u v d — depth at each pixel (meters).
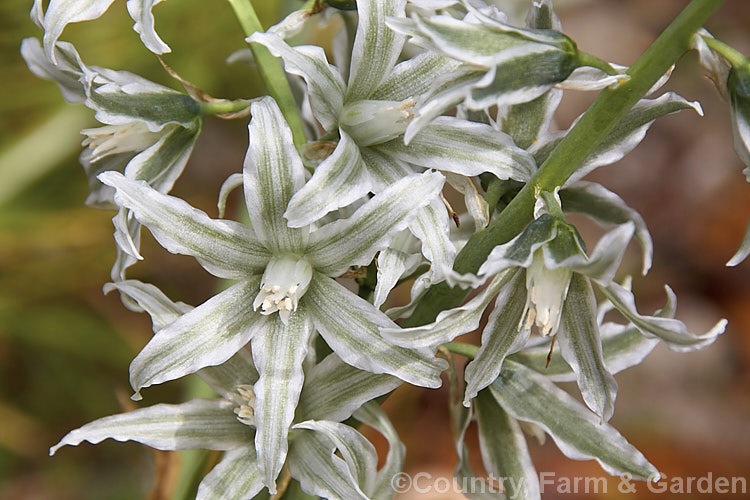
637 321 0.21
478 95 0.20
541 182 0.22
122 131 0.23
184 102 0.23
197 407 0.23
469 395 0.21
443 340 0.21
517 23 0.31
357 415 0.23
